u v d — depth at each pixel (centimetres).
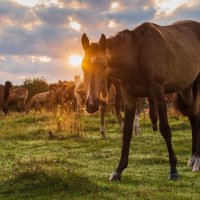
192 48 916
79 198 681
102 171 934
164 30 880
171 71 845
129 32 812
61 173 788
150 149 1238
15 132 1747
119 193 716
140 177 857
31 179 784
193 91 984
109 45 785
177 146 1268
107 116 2209
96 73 743
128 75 807
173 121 1895
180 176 859
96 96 735
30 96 5347
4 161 1077
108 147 1333
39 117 2297
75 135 1592
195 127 992
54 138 1598
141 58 801
